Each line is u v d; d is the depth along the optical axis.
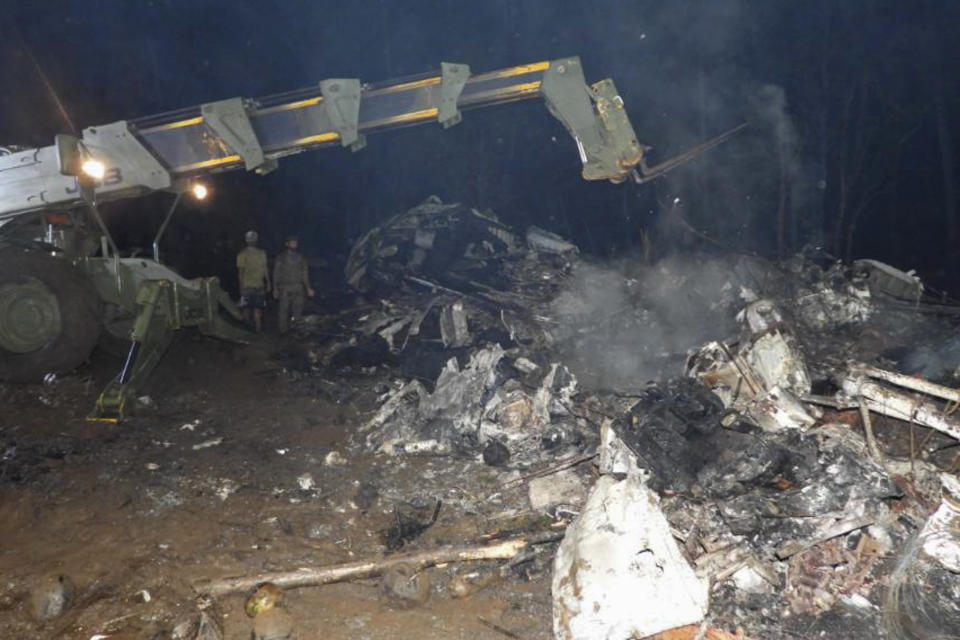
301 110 6.60
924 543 4.37
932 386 5.70
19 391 8.06
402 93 6.49
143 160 6.81
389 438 7.23
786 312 8.32
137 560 5.05
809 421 5.58
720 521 4.94
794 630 4.23
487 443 6.76
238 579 4.73
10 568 4.95
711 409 5.65
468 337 10.13
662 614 4.09
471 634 4.36
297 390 9.01
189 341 10.29
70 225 9.10
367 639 4.30
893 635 4.17
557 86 6.32
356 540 5.45
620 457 5.54
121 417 7.59
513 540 5.11
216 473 6.51
